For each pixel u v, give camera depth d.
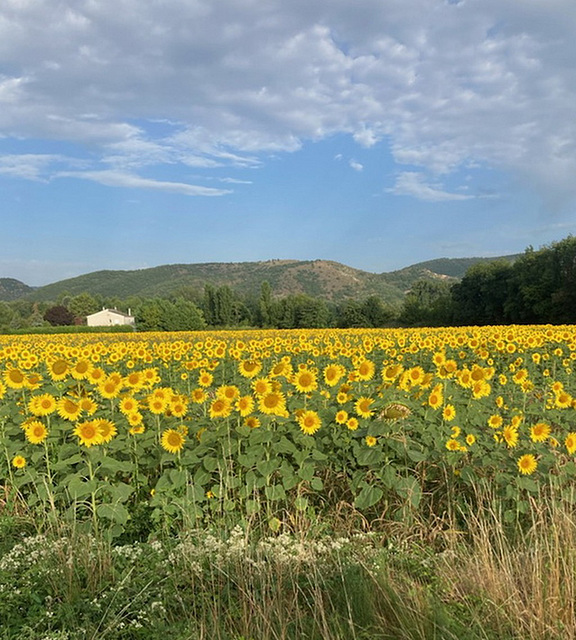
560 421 7.18
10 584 4.20
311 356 14.32
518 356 14.03
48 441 5.90
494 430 6.36
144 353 13.30
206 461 5.50
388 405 5.62
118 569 4.52
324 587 4.10
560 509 4.78
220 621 3.76
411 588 4.02
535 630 3.60
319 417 6.20
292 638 3.58
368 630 3.66
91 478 5.26
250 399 5.71
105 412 6.67
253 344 16.38
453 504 5.49
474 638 3.53
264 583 4.04
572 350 13.89
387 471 5.31
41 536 4.98
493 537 4.94
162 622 3.74
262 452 5.46
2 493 5.95
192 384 11.14
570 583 3.90
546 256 71.88
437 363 8.89
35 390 8.16
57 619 3.78
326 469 6.01
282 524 5.28
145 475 6.27
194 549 4.59
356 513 5.43
